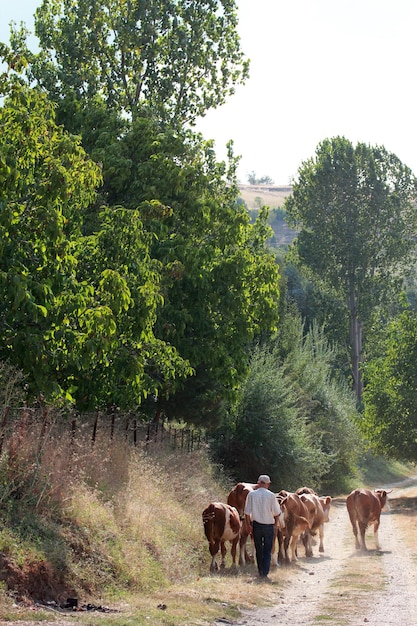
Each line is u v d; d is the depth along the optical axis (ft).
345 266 212.23
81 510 42.75
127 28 117.08
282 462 109.70
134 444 65.51
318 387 157.07
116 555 41.11
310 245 212.02
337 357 229.86
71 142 44.52
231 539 51.88
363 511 68.44
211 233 80.12
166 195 75.66
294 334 160.97
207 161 101.35
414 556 63.52
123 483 53.47
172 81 123.13
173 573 45.27
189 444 93.50
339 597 43.19
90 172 45.06
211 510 51.37
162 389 76.13
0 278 38.11
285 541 58.49
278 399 111.34
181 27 121.19
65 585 35.58
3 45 45.62
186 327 76.54
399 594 44.27
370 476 203.10
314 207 212.23
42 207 40.93
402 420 136.77
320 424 153.48
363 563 59.11
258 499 49.90
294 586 48.08
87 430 57.47
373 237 212.64
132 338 53.16
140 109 101.04
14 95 42.60
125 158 76.84
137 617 32.12
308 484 124.36
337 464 158.40
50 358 42.34
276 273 82.74
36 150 42.75
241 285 80.18
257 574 51.01
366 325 221.46
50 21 120.37
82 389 51.88
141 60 121.80
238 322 80.69
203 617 34.60
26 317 42.32
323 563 60.34
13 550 34.37
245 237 89.25
